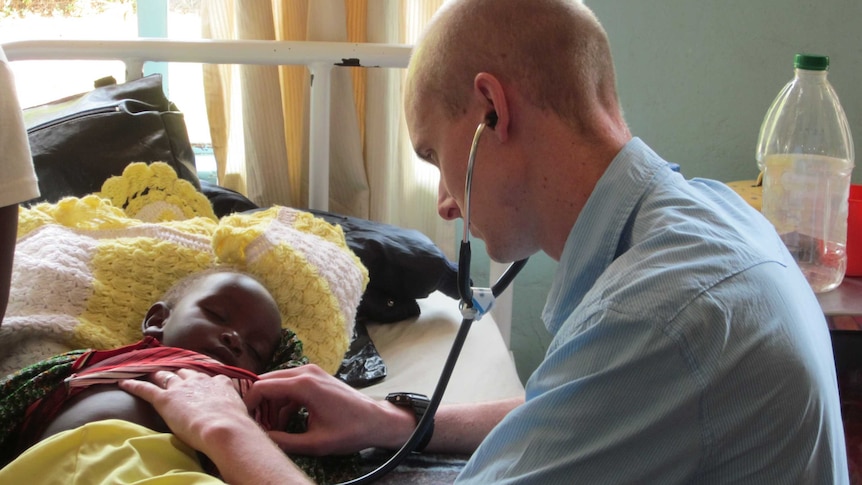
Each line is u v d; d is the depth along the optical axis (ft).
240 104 6.68
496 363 4.93
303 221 4.99
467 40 2.89
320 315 4.48
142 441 2.88
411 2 6.64
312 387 3.55
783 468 2.42
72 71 7.25
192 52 5.76
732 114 6.64
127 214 4.89
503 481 2.50
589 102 2.85
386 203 6.79
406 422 3.77
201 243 4.54
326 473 3.62
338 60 5.85
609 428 2.43
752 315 2.45
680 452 2.40
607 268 2.70
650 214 2.75
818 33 6.44
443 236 7.00
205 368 3.42
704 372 2.37
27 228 4.38
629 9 6.47
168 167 5.00
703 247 2.59
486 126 2.87
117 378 3.27
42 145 5.09
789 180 5.07
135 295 4.29
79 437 2.86
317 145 6.02
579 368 2.49
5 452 3.33
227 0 6.52
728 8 6.43
